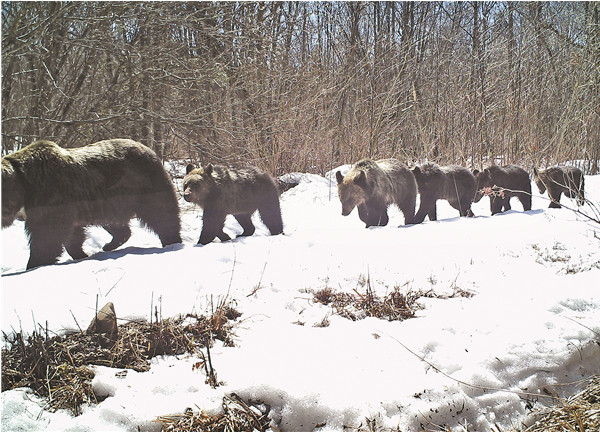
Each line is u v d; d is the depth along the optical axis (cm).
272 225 666
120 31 791
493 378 321
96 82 777
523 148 1180
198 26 898
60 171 510
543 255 528
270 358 325
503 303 402
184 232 657
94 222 539
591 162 1191
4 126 641
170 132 838
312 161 1059
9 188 477
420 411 295
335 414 288
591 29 1302
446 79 1360
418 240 580
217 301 395
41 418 286
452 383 311
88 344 338
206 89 893
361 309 399
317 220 769
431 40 1528
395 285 438
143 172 563
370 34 1608
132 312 373
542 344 348
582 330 359
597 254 515
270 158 950
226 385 304
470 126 1208
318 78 1100
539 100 1239
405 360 328
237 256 503
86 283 426
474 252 535
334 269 475
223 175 621
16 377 314
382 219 758
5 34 635
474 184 809
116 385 304
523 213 760
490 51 1347
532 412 315
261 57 1016
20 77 673
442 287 440
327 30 1396
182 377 310
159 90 830
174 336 347
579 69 1196
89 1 755
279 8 1203
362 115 1180
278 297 411
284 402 295
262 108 956
